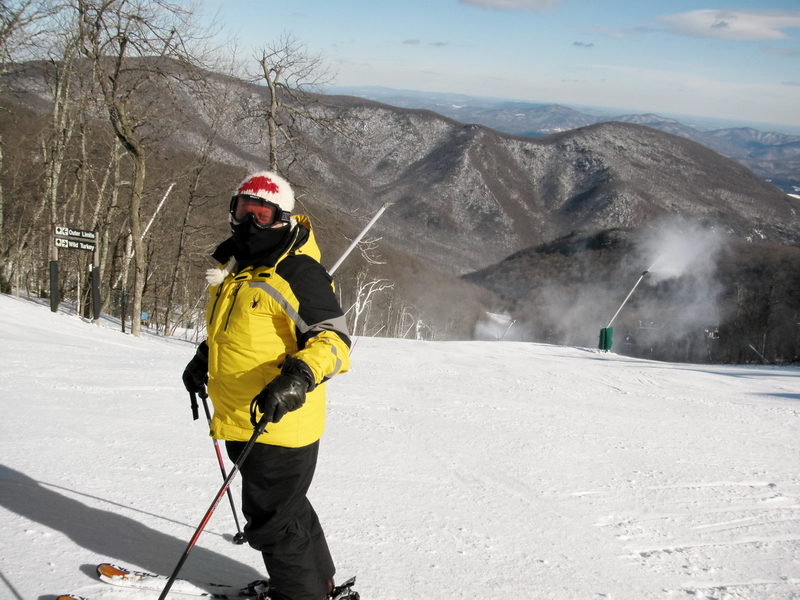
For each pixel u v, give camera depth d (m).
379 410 6.87
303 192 17.08
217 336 2.15
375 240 18.06
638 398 9.72
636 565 3.37
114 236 26.12
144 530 2.87
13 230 21.72
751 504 4.61
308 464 2.17
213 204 21.81
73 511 2.95
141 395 6.18
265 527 2.12
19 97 18.25
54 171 19.03
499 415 7.26
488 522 3.76
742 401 10.16
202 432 4.90
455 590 2.78
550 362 14.80
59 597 2.06
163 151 19.27
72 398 5.71
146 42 13.50
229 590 2.35
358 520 3.51
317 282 2.07
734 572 3.38
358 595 2.44
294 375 1.90
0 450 3.80
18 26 15.95
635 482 4.96
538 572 3.12
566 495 4.48
